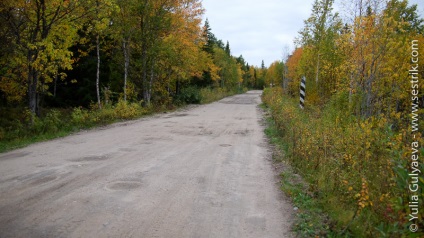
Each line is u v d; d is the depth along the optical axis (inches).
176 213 197.0
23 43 625.0
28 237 161.5
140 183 254.4
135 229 173.9
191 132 550.9
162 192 234.5
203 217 192.2
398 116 362.3
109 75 1060.5
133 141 451.5
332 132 367.2
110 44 1016.9
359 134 292.0
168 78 1182.3
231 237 168.4
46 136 478.9
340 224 180.4
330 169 265.0
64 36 627.2
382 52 465.1
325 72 841.5
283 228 180.5
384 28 460.1
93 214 191.8
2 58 692.1
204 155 366.3
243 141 466.9
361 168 234.8
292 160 325.4
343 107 510.6
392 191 189.0
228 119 768.9
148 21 913.5
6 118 762.8
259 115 877.2
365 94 483.8
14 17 626.2
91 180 258.7
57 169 289.7
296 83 1296.8
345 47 561.6
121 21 840.9
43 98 951.6
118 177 268.8
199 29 1090.7
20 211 193.5
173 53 1000.9
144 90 992.2
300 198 224.4
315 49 907.4
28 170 285.3
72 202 209.9
